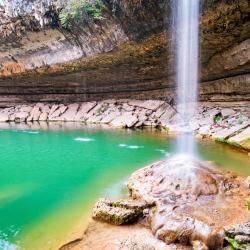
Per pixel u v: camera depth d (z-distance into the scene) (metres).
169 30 14.70
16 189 10.94
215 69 18.08
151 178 9.99
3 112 26.77
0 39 20.56
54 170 12.91
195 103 20.55
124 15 14.94
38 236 7.77
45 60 21.25
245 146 14.10
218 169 11.25
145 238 7.37
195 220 7.30
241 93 18.41
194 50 16.47
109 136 18.70
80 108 25.28
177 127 19.27
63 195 10.29
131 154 14.75
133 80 22.70
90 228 7.97
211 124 17.83
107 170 12.58
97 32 16.94
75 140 18.00
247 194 9.01
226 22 13.19
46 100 27.39
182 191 9.04
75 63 20.59
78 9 15.86
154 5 13.70
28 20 18.20
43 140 18.31
